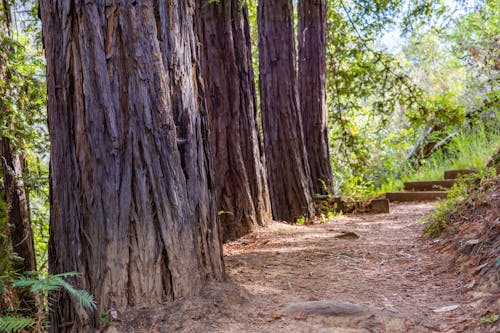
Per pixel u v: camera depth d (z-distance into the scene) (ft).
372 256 16.01
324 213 26.89
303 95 29.50
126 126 9.70
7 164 21.39
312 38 29.55
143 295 9.55
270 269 14.60
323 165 29.01
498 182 15.92
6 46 19.95
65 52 9.74
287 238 19.58
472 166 30.60
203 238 10.59
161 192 9.83
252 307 10.38
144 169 9.75
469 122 37.06
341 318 9.70
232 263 15.46
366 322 9.52
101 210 9.50
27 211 22.44
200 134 10.83
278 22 26.17
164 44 10.19
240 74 21.50
